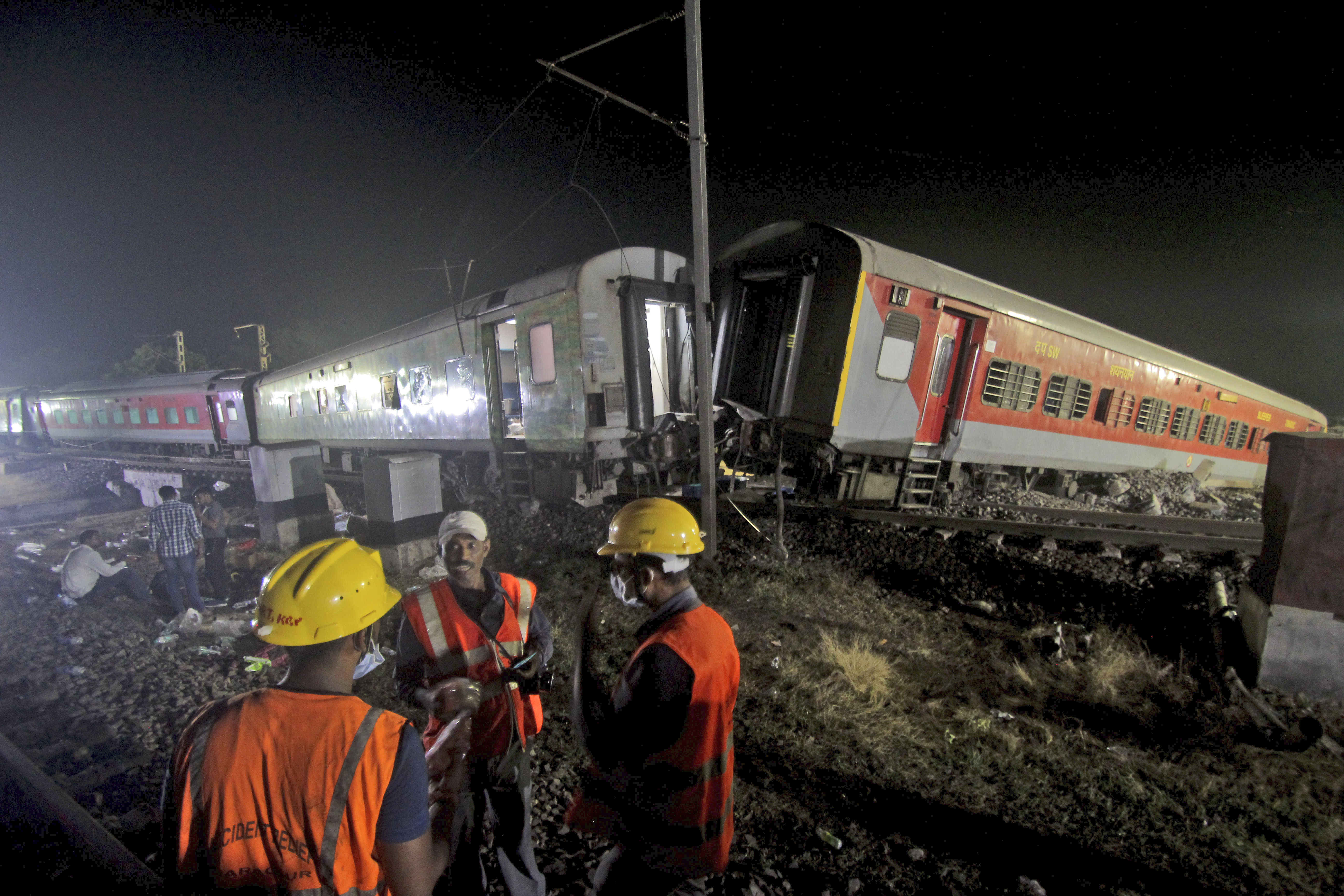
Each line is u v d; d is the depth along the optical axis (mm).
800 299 7730
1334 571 3879
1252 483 17891
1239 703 3865
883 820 3098
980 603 5707
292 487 9438
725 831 1698
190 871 1207
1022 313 9633
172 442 20281
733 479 8703
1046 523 8680
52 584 8141
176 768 1242
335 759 1173
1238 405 16094
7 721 4426
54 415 26703
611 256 8359
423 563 7793
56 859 2572
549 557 7531
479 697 1665
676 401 9711
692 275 9422
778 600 5980
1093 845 2912
